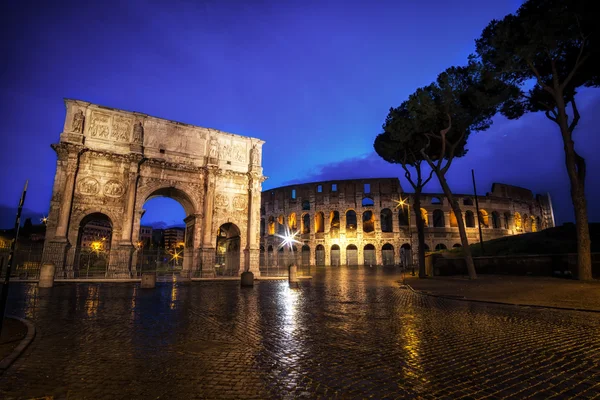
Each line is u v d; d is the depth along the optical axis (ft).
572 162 73.46
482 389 18.38
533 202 272.31
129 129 121.29
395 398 17.24
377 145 126.11
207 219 127.95
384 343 28.58
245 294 70.69
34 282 94.48
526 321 38.47
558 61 81.41
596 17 66.23
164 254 142.92
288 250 253.65
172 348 27.12
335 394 17.84
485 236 239.50
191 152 131.23
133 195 116.26
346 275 141.38
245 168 141.18
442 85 92.99
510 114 93.97
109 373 21.17
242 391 18.31
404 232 236.02
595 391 18.01
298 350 26.55
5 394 17.71
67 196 106.42
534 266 90.33
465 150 117.19
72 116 112.68
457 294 64.75
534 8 77.00
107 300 58.70
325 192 249.75
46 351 25.95
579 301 50.72
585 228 71.05
